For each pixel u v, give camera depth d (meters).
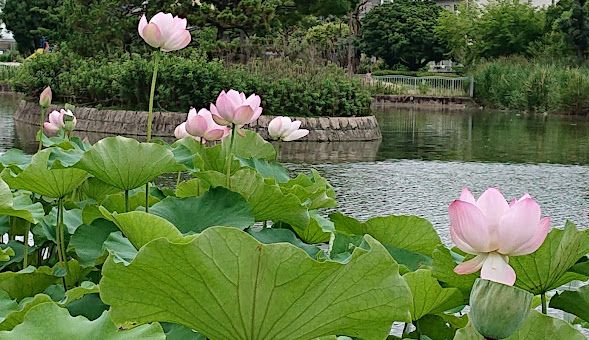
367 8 46.97
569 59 28.66
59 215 2.20
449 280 1.65
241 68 16.78
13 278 2.01
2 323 1.54
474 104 29.08
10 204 2.01
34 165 2.09
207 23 17.39
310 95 16.34
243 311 1.18
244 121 2.23
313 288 1.16
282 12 19.03
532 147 14.91
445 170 11.23
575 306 1.59
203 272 1.15
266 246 1.12
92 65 17.61
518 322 1.10
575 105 24.64
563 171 11.40
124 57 17.27
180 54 17.56
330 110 16.48
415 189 9.23
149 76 16.06
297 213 2.20
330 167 11.34
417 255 2.17
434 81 31.48
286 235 2.05
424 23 36.78
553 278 1.61
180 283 1.18
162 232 1.73
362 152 13.74
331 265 1.13
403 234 2.21
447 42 36.00
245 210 2.05
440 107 28.55
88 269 2.17
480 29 33.56
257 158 2.89
